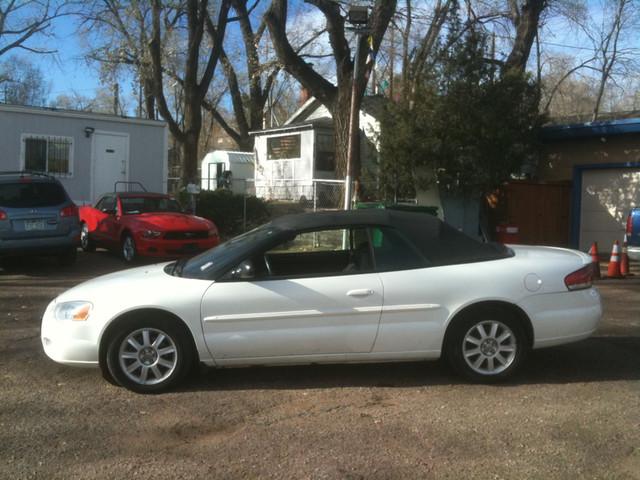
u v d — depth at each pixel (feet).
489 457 13.42
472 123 45.65
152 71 72.90
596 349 22.07
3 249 36.29
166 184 61.62
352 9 41.60
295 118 105.91
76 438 14.42
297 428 14.99
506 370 17.98
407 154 46.73
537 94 47.91
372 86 81.71
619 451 13.71
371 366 19.85
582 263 18.84
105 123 57.88
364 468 12.91
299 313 17.38
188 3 68.44
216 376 18.84
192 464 13.12
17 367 19.72
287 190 82.17
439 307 17.71
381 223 18.42
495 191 50.98
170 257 41.04
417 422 15.31
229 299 17.30
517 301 17.84
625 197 50.72
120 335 17.21
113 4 75.72
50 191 38.29
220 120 110.73
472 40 47.26
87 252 48.34
